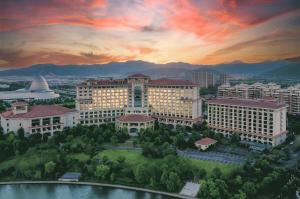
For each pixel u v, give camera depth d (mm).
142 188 175250
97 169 184875
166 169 178500
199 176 175000
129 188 176125
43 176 188125
